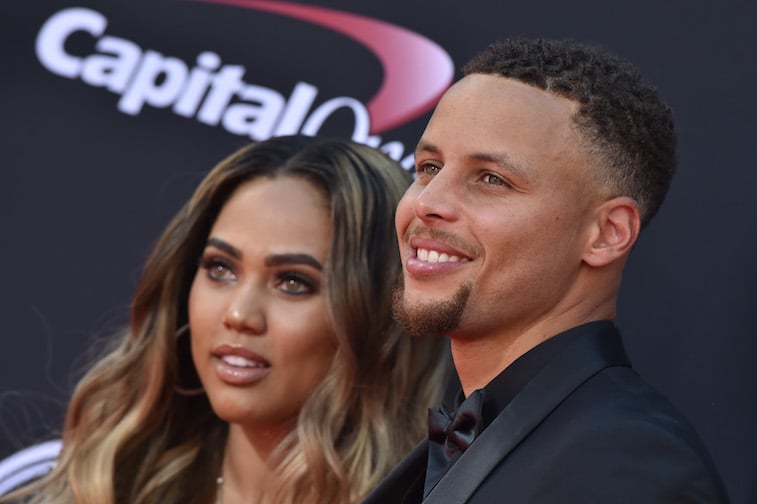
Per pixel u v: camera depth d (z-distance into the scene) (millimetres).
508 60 5996
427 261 5895
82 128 12125
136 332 10375
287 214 9430
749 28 10875
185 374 10289
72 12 12195
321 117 11938
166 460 10273
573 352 5781
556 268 5789
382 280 9555
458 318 5812
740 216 10695
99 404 10352
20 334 11922
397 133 11812
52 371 11891
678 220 10852
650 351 10828
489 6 11664
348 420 9516
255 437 9625
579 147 5773
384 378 9586
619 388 5559
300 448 9211
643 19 11141
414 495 6473
